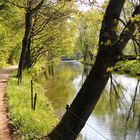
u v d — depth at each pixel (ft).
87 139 61.52
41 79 168.76
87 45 281.54
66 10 106.73
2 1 104.47
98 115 81.35
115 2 34.94
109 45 35.83
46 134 45.75
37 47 163.12
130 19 32.89
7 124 49.03
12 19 126.11
